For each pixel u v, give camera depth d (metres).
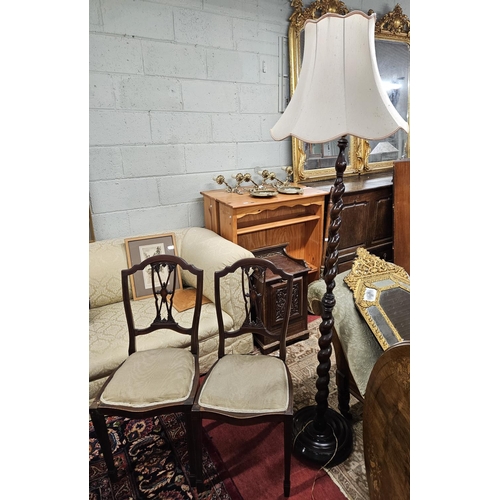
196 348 1.61
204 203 2.55
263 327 1.60
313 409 1.70
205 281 2.13
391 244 3.10
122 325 1.89
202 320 1.94
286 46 2.71
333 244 1.35
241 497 1.35
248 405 1.30
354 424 1.69
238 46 2.51
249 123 2.69
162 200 2.48
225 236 2.35
